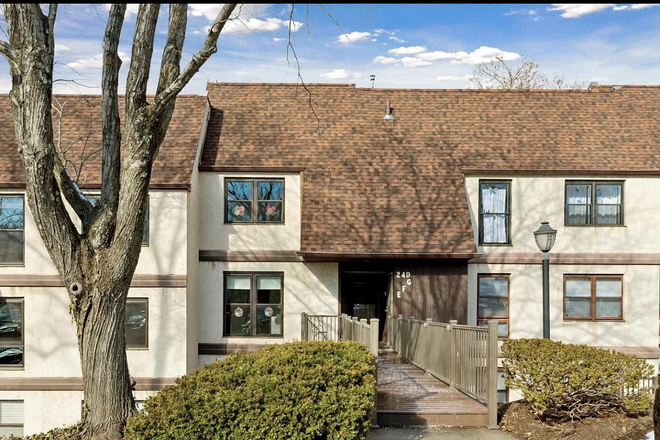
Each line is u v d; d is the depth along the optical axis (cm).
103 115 935
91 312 905
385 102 2045
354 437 737
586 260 1753
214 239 1750
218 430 700
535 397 908
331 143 1866
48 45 879
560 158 1792
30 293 1578
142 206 906
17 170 1592
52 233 888
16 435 1570
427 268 1702
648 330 1748
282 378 753
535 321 1756
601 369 904
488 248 1770
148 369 1582
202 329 1741
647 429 885
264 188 1769
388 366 1438
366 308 1933
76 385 1568
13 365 1579
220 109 1969
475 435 890
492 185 1791
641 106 1997
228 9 851
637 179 1762
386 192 1753
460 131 1922
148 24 908
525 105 2030
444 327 1188
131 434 705
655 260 1753
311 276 1747
